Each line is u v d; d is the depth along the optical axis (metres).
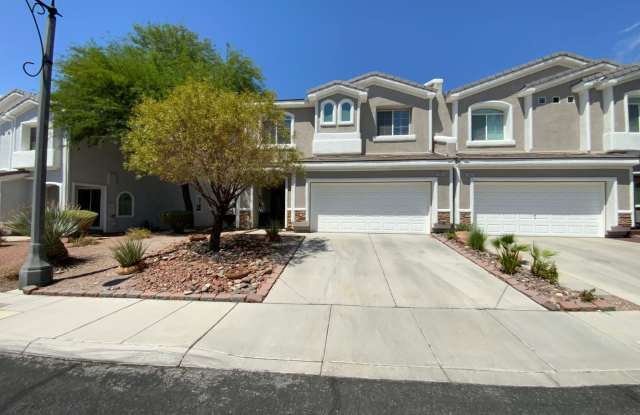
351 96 15.94
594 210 12.97
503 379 3.65
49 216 9.48
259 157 9.05
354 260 8.97
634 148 14.00
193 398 3.33
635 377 3.69
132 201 19.62
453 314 5.46
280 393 3.40
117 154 18.86
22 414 3.08
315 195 14.29
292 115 17.11
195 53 16.42
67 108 14.24
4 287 7.18
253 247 10.35
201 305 5.90
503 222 13.41
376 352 4.18
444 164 13.34
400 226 13.78
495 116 16.03
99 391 3.46
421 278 7.45
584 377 3.68
